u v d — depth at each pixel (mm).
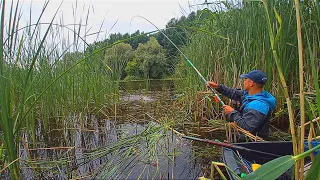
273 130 3467
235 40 4008
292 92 3506
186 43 5395
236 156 2061
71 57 4160
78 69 4492
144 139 3129
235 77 3824
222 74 4285
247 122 2840
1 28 1767
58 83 3842
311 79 3131
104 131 3920
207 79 4410
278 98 3668
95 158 2799
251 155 2250
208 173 2418
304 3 2865
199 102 4414
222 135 3512
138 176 2396
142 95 7344
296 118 3428
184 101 5312
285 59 3486
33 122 3119
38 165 2625
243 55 3766
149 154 2775
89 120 4621
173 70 7617
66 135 3691
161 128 3332
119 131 3914
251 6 3666
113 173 2457
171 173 2439
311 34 3232
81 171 2539
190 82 4922
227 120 3756
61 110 3943
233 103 3934
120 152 2906
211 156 2812
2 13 1746
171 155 2771
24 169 2564
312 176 845
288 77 3682
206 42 4508
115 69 5832
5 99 1873
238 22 3910
